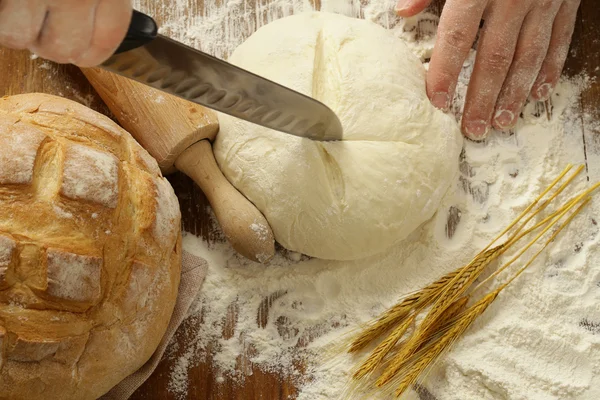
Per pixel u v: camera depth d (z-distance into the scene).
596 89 0.65
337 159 0.59
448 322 0.59
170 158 0.60
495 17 0.61
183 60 0.48
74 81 0.64
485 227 0.62
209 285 0.61
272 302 0.62
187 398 0.60
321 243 0.60
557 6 0.60
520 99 0.62
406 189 0.59
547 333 0.60
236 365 0.61
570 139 0.64
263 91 0.52
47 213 0.52
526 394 0.59
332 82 0.60
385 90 0.59
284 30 0.61
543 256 0.61
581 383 0.59
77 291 0.52
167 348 0.61
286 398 0.60
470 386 0.60
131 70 0.47
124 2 0.44
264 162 0.59
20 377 0.52
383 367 0.60
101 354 0.54
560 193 0.63
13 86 0.64
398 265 0.62
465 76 0.65
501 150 0.63
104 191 0.53
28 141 0.52
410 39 0.65
